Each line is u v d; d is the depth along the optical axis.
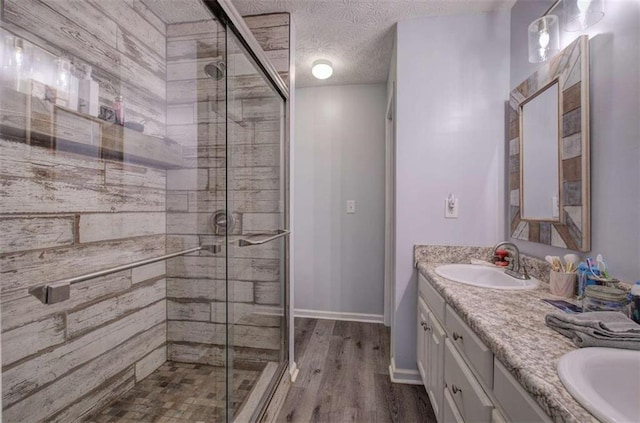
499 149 1.76
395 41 1.90
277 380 1.66
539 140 1.42
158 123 1.60
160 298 1.60
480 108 1.77
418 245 1.82
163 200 1.64
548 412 0.51
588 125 1.10
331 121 2.83
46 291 1.04
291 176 1.97
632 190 0.92
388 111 2.48
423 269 1.63
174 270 1.60
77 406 1.20
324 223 2.86
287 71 1.84
